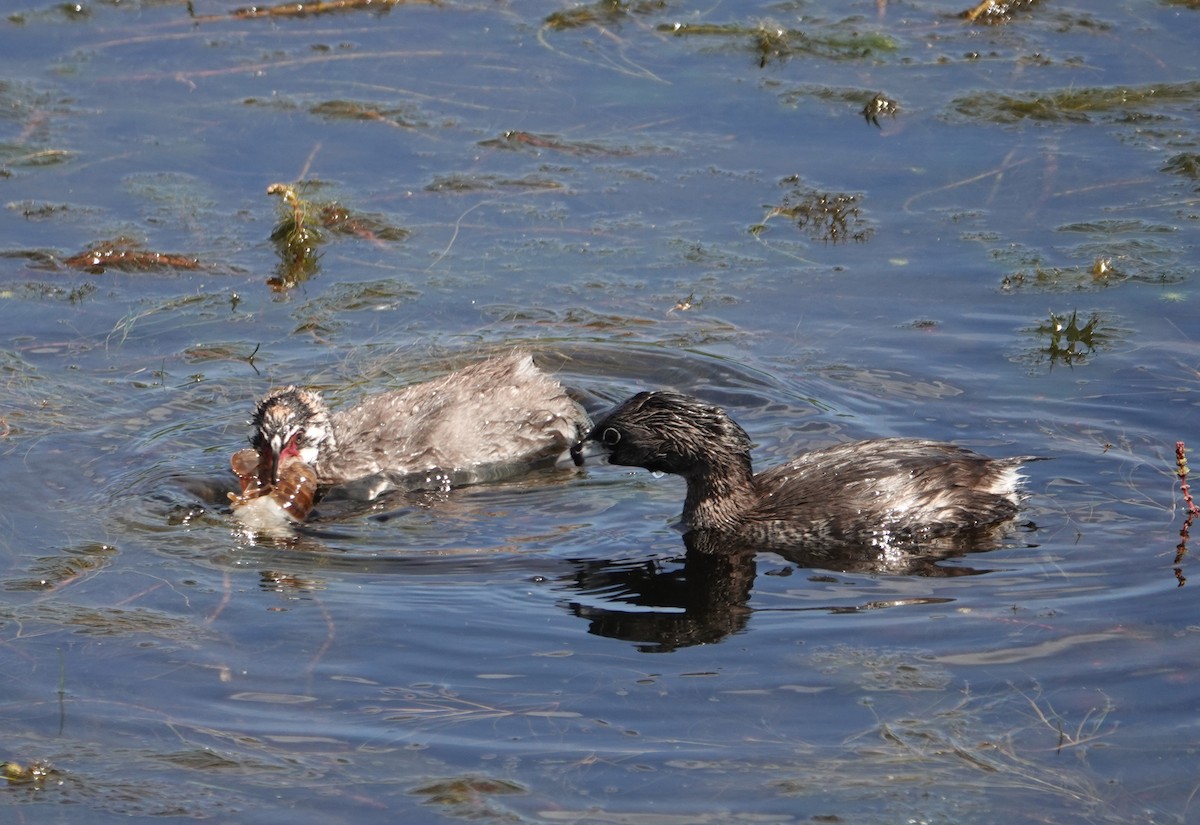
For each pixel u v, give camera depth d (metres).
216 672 26.83
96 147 51.31
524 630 28.55
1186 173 48.38
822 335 41.12
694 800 23.00
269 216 47.66
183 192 48.84
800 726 24.97
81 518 33.12
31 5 60.56
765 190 48.53
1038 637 27.67
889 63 55.59
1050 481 34.03
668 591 30.50
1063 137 50.75
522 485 37.03
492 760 24.11
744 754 24.19
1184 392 37.25
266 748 24.58
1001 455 35.22
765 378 39.34
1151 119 51.44
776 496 34.22
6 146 51.12
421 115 53.19
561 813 22.75
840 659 27.14
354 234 46.94
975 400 37.69
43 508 33.41
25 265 44.81
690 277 44.28
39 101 53.81
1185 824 22.20
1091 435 35.78
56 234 46.41
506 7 60.75
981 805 22.77
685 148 51.09
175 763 24.17
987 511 32.84
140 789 23.48
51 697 26.00
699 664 27.06
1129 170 48.72
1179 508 32.62
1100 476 34.09
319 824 22.66
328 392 39.75
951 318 41.50
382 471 37.44
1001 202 47.38
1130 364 38.72
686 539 33.50
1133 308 41.38
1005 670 26.55
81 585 30.11
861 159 50.03
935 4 60.38
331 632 28.33
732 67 55.94
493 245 46.34
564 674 26.77
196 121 52.91
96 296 43.47
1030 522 32.50
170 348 41.22
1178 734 24.36
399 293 44.03
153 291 43.91
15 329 41.62
